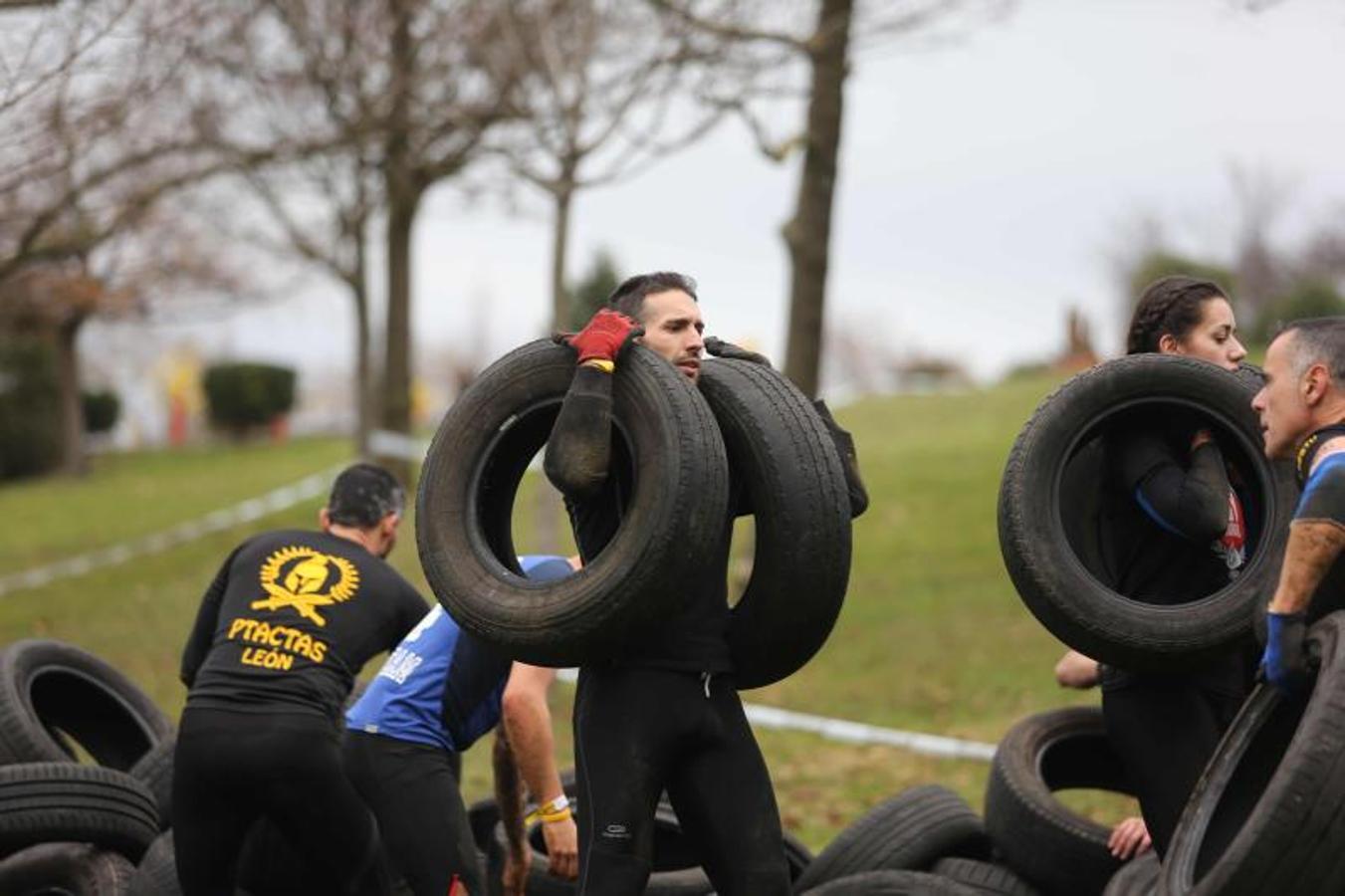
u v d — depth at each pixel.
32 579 27.72
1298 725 6.24
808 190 20.00
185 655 9.28
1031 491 7.33
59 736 11.55
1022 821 8.84
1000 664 18.22
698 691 7.04
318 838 8.62
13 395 49.06
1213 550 7.43
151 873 9.02
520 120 22.77
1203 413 7.30
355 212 28.55
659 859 10.05
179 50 17.72
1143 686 7.47
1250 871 5.82
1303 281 57.00
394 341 28.72
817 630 7.16
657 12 18.81
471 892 8.02
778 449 7.04
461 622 7.00
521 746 8.00
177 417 66.50
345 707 9.72
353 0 23.14
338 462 40.12
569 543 23.81
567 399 6.70
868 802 13.47
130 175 23.19
